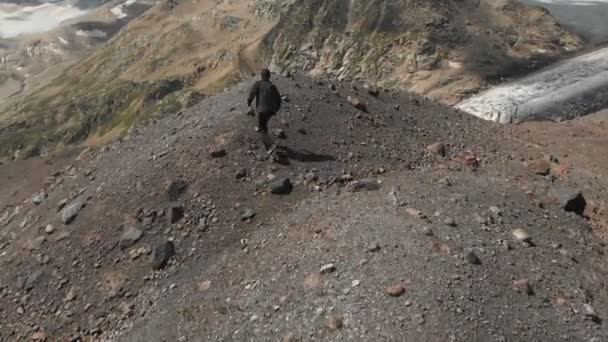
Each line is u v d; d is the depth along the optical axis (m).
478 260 12.30
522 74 102.94
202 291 12.89
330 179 16.25
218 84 181.88
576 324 11.03
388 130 20.03
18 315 14.00
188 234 14.72
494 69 108.88
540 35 119.50
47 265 15.20
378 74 138.12
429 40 132.62
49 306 13.95
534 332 10.66
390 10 153.25
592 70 91.62
